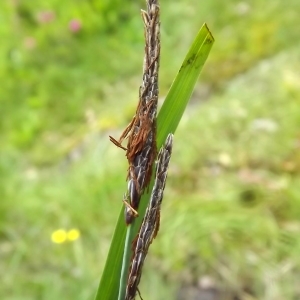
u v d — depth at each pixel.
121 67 0.36
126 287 0.06
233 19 0.34
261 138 0.24
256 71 0.29
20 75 0.37
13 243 0.22
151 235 0.06
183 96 0.07
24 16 0.42
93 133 0.30
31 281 0.20
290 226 0.19
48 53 0.38
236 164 0.23
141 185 0.06
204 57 0.07
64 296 0.19
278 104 0.25
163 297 0.18
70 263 0.21
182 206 0.21
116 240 0.07
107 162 0.26
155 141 0.06
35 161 0.30
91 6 0.40
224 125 0.25
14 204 0.25
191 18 0.36
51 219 0.23
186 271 0.19
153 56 0.06
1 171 0.29
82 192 0.24
